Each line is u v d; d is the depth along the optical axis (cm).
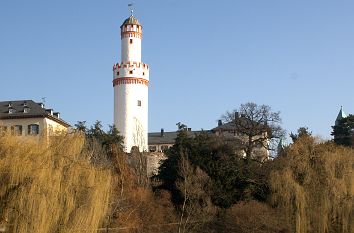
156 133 13338
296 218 5144
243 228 5362
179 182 6056
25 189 2866
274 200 5516
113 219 4972
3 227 2792
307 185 5341
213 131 9675
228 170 6188
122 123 10075
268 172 6106
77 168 3238
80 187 3144
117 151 6550
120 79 10212
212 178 6156
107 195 3303
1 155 2991
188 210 5678
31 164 2972
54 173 3050
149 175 7700
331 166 5516
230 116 7506
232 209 5612
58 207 2948
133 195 5681
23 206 2830
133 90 10138
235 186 6184
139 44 10438
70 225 2975
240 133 7525
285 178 5419
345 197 5212
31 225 2802
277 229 5234
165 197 6000
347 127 10388
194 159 6359
